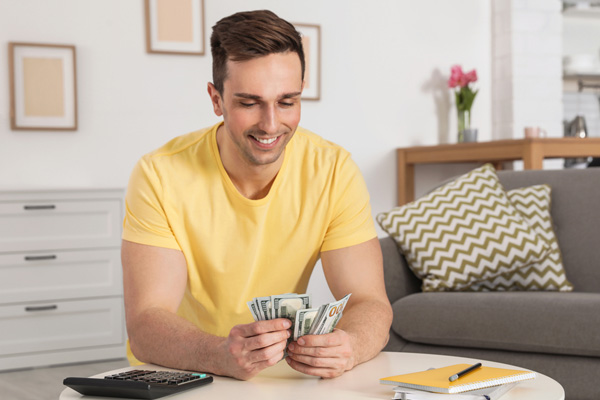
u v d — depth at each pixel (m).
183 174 1.54
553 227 2.72
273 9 4.33
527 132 4.20
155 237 1.49
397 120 4.68
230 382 1.21
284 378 1.24
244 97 1.29
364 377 1.23
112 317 3.57
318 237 1.59
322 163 1.60
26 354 3.41
